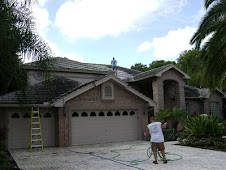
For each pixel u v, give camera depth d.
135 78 21.55
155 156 9.16
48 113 15.09
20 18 7.25
